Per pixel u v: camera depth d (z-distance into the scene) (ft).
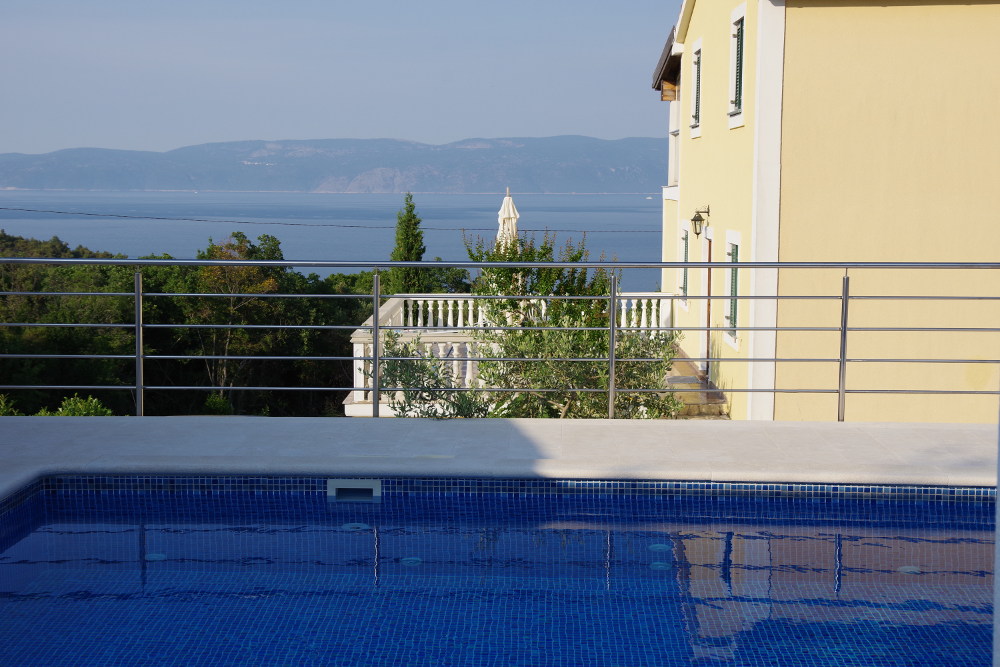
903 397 38.70
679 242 62.08
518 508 19.86
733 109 42.65
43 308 93.61
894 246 38.06
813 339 38.47
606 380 28.99
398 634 14.33
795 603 15.39
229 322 118.62
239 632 14.38
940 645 13.92
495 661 13.44
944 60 37.32
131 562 17.16
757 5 38.11
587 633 14.35
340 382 127.85
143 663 13.35
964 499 19.53
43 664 13.29
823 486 19.67
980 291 38.19
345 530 18.80
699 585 16.12
